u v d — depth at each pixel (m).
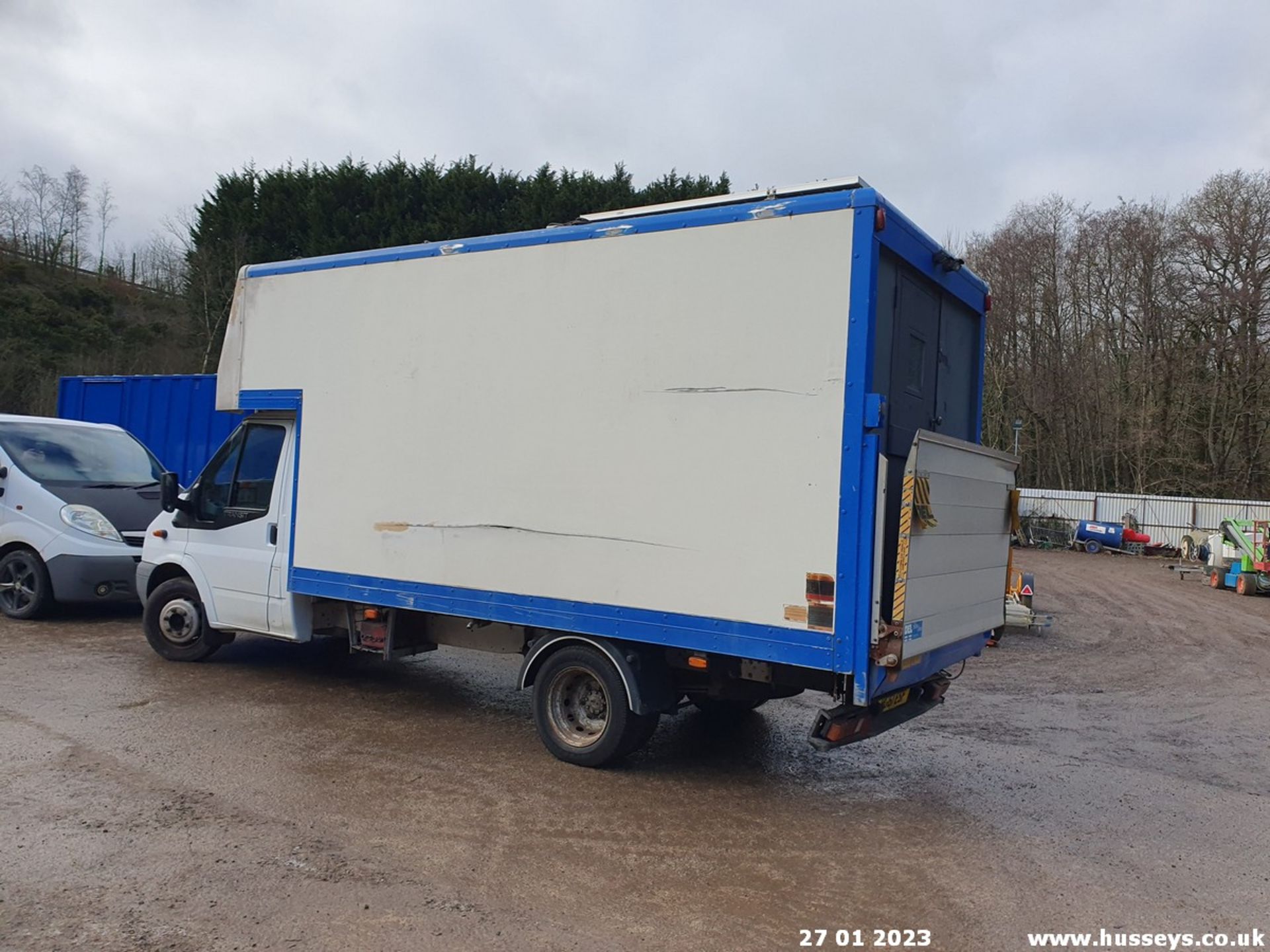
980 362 6.41
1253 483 37.81
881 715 5.18
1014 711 8.18
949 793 5.61
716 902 3.91
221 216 36.19
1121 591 20.44
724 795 5.30
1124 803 5.57
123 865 3.96
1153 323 40.53
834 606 4.55
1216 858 4.71
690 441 5.01
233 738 5.86
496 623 6.39
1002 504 6.01
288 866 4.03
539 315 5.58
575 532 5.39
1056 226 44.59
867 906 3.94
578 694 5.73
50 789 4.80
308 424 6.68
